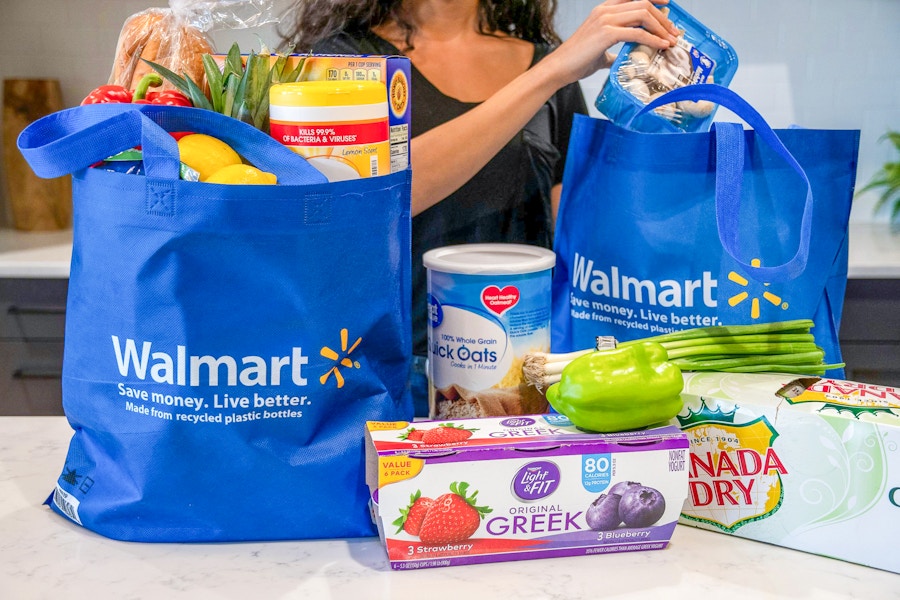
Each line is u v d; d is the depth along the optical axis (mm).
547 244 1251
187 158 685
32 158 691
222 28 920
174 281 668
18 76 2355
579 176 922
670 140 817
